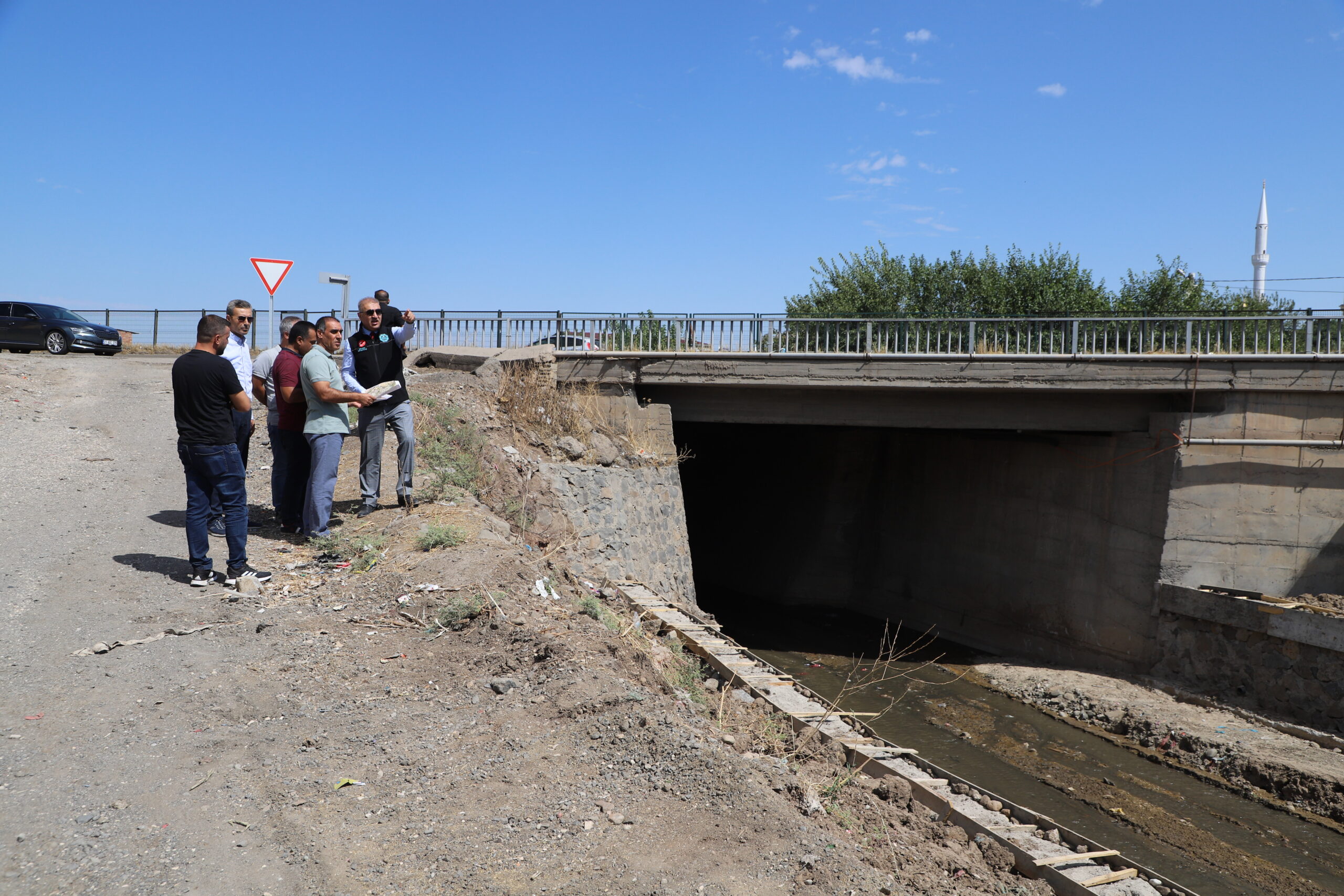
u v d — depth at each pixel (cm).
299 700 540
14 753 442
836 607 2664
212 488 737
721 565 3020
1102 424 1909
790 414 1933
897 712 1641
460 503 1036
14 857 353
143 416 1419
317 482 852
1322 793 1248
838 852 420
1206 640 1709
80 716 490
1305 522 1783
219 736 482
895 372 1834
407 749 483
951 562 2375
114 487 1023
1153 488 1844
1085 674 1864
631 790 450
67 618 638
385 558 816
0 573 716
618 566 1493
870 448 2727
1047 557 2083
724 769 472
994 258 3503
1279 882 1048
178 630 630
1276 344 1905
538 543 1166
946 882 475
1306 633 1511
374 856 378
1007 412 1914
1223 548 1794
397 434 962
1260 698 1591
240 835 386
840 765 675
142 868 353
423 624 686
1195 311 3167
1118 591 1902
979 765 1393
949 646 2228
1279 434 1791
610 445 1731
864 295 3528
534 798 437
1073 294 3231
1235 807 1267
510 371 1755
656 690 658
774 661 1964
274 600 716
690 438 3106
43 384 1605
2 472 1023
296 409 900
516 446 1516
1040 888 539
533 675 588
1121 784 1339
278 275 1512
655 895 358
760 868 388
